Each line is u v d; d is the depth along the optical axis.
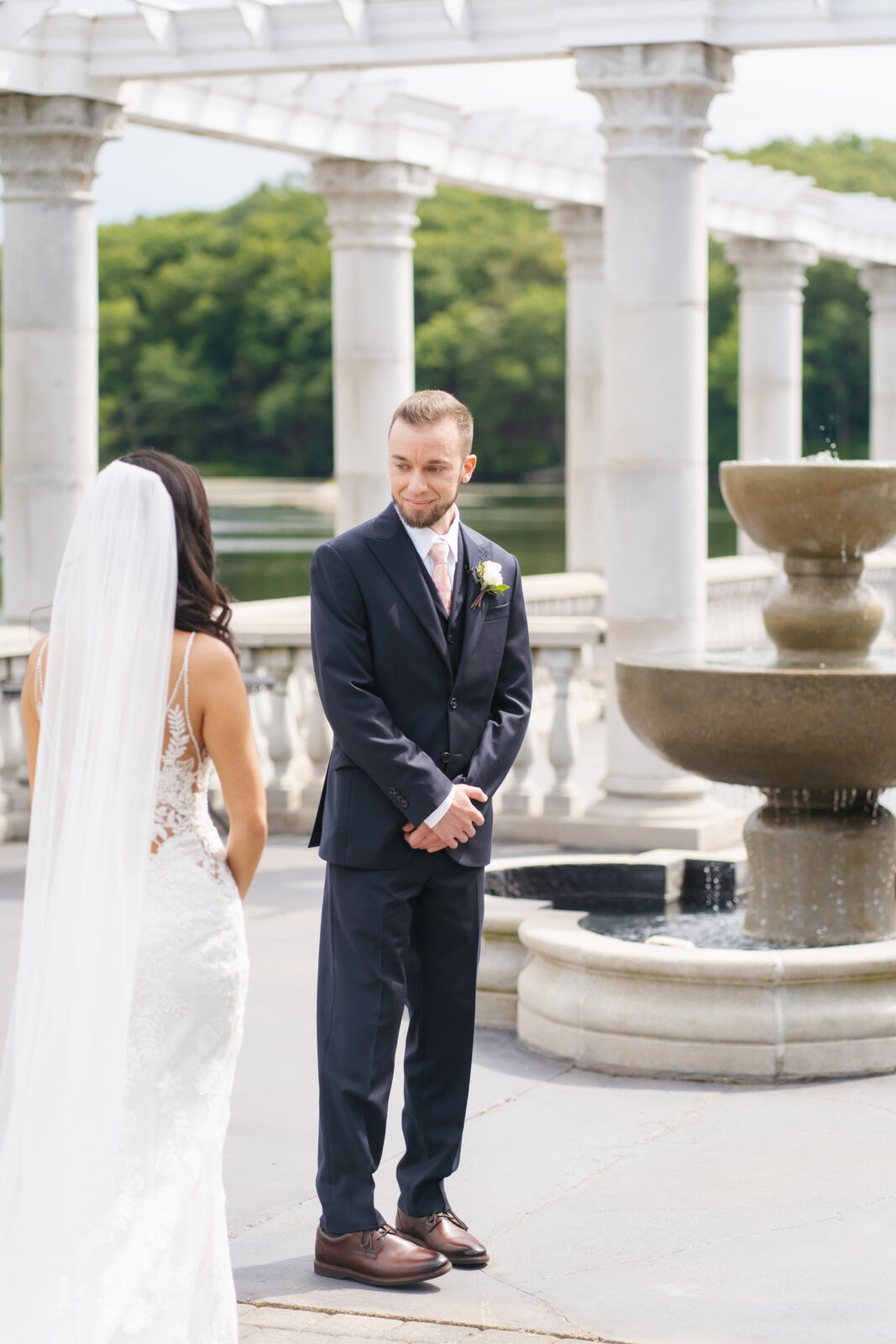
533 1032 6.72
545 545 55.66
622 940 6.97
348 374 14.62
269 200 83.25
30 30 10.74
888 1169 5.37
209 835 4.02
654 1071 6.34
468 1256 4.68
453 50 10.98
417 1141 4.73
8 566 12.10
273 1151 5.64
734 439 79.56
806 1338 4.23
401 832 4.58
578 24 10.59
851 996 6.34
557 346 81.19
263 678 11.28
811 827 7.33
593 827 10.99
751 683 6.81
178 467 3.99
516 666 4.81
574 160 16.16
